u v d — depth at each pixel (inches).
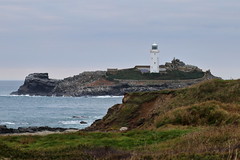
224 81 3782.0
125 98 4259.4
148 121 3543.3
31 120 7293.3
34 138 2470.5
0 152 1662.2
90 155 1715.1
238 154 1384.1
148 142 2133.4
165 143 1978.3
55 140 2356.1
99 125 4111.7
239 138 1722.4
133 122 3791.8
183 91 3895.2
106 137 2399.1
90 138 2386.8
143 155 1514.5
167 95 3961.6
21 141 2370.8
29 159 1646.2
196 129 2386.8
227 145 1590.8
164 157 1464.1
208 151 1523.1
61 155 1737.2
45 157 1711.4
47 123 6717.5
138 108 4001.0
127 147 2011.6
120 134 2486.5
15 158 1628.9
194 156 1437.0
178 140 1953.7
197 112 2864.2
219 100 3452.3
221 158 1374.3
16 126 6240.2
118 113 4055.1
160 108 3737.7
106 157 1615.4
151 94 4119.1
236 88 3545.8
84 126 6176.2
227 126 2117.4
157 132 2399.1
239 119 2544.3
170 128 2635.3
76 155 1726.1
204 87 3735.2
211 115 2753.4
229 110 2886.3
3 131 4318.4
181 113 2910.9
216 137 1797.5
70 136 2470.5
